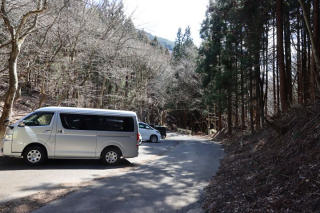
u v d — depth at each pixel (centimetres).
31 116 835
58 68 1375
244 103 2497
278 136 956
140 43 2494
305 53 1509
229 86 2503
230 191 579
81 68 1475
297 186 450
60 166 838
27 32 874
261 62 1825
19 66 1139
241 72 2345
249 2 1712
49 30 1172
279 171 570
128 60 2309
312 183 429
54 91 1416
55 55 1230
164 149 1625
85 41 1393
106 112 924
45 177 681
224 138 2689
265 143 1062
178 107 4656
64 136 845
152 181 706
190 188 650
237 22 1902
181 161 1116
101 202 507
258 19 1684
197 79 4166
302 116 876
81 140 866
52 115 852
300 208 381
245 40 1875
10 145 790
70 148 849
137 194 574
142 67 3108
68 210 455
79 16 1311
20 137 798
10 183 606
